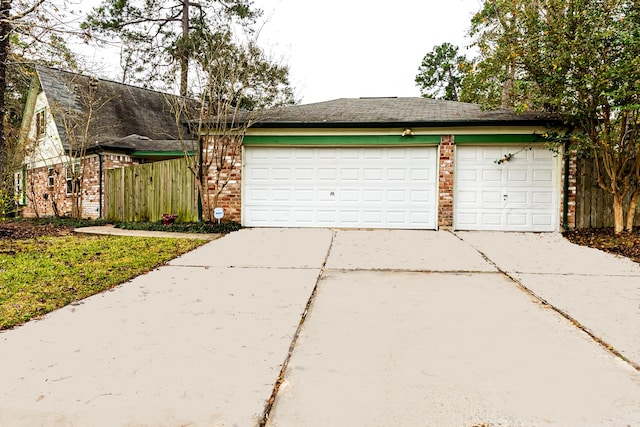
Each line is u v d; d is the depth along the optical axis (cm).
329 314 406
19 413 235
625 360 297
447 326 369
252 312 412
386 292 483
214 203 1024
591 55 725
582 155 907
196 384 268
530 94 853
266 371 286
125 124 1812
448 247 761
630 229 834
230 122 1021
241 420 229
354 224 1008
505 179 956
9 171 1480
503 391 256
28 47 912
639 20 692
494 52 910
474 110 1049
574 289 485
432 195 981
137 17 2177
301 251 732
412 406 241
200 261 655
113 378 275
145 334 353
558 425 221
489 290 487
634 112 752
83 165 1381
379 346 327
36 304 431
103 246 777
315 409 239
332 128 984
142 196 1193
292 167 1019
